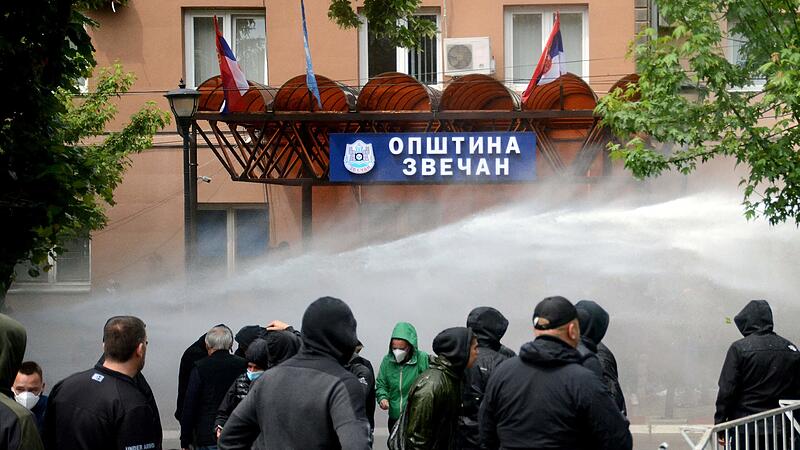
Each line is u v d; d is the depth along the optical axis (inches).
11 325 231.6
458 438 355.9
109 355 274.1
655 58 607.5
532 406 272.8
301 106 892.6
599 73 1026.1
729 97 588.7
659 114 601.6
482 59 1009.5
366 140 863.7
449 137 855.7
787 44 574.9
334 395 237.8
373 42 1043.3
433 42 1040.8
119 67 927.7
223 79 839.7
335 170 868.0
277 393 240.2
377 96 862.5
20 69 467.2
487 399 284.5
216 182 1045.2
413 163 860.6
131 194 1044.5
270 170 892.0
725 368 427.2
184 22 1051.3
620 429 269.3
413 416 331.0
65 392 269.7
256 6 1043.3
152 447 274.1
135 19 1043.9
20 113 477.4
